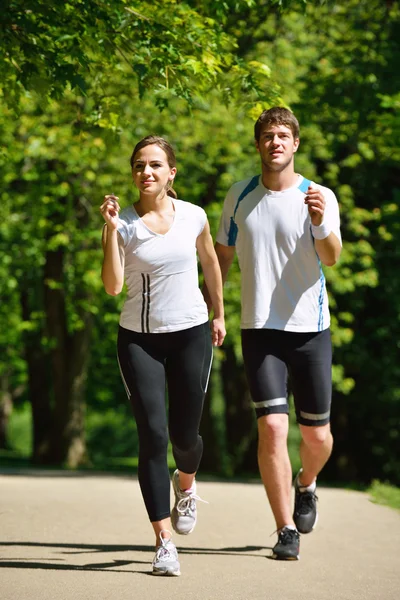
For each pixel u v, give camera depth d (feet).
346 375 85.05
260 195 23.73
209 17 34.78
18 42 29.73
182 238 21.09
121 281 20.76
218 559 22.54
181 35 31.35
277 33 75.82
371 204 87.76
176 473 23.20
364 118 66.33
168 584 19.01
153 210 21.17
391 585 19.76
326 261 23.26
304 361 23.62
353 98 67.31
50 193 84.58
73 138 73.77
